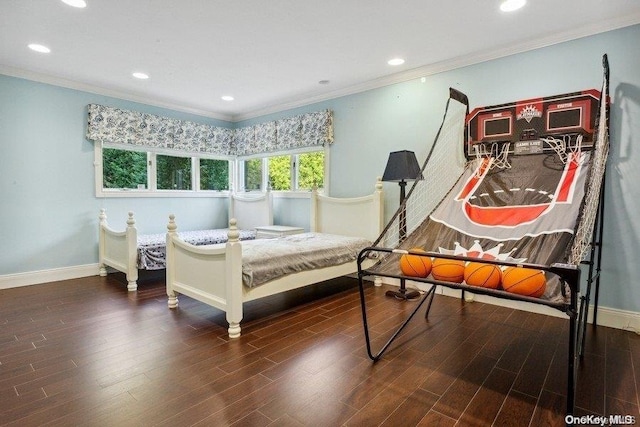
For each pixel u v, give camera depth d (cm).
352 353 240
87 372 212
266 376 208
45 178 415
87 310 323
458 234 226
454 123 367
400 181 367
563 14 270
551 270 143
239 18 274
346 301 358
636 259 276
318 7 258
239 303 271
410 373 213
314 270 341
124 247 398
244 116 593
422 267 195
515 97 330
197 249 298
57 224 426
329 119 468
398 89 409
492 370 216
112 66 376
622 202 279
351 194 457
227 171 613
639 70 271
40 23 281
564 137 285
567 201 222
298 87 450
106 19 275
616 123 280
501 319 305
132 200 491
